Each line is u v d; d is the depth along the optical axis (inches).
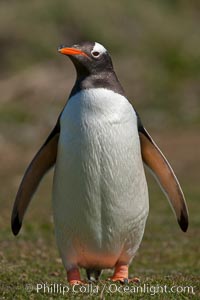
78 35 4542.3
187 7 4958.2
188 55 4271.7
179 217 1069.8
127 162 953.5
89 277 1065.5
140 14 4724.4
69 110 952.9
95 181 946.7
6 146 3228.3
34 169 1024.2
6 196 2258.9
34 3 4749.0
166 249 1584.6
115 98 952.9
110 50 4389.8
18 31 4505.4
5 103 3806.6
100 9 4702.3
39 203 2133.4
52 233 1733.5
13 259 1411.2
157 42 4446.4
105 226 970.7
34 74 4119.1
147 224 1835.6
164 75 4089.6
